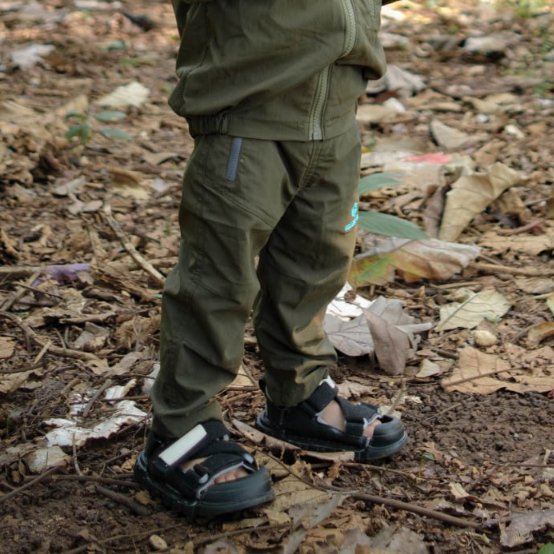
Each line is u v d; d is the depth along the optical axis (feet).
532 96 21.74
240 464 8.07
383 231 12.94
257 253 7.79
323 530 8.07
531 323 12.19
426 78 23.09
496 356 11.36
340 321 11.75
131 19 27.53
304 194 8.03
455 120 20.35
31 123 18.58
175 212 15.96
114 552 7.85
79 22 27.22
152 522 8.18
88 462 9.18
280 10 7.12
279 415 9.12
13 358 11.21
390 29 26.91
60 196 16.30
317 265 8.35
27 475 8.91
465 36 25.80
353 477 8.93
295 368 8.70
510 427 9.88
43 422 9.80
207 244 7.61
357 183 8.30
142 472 8.48
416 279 13.35
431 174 16.26
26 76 22.72
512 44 25.36
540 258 14.11
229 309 7.71
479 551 7.95
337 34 7.32
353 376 11.07
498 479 8.91
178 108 7.64
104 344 11.65
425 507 8.46
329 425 9.03
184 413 7.95
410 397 10.56
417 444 9.54
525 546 7.99
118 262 13.84
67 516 8.30
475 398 10.51
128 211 15.88
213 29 7.32
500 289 13.14
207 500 7.94
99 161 17.90
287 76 7.23
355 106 8.11
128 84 21.97
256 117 7.39
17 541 7.97
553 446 9.53
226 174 7.43
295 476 8.78
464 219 14.74
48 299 12.73
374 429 9.02
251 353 11.49
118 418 9.78
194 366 7.88
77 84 22.40
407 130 19.80
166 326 7.93
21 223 15.16
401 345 11.18
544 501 8.59
